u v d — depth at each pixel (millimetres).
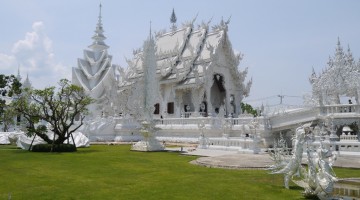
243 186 12070
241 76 54188
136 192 11094
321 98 30969
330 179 9875
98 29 68562
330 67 33625
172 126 41469
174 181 13117
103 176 14414
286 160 12031
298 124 31391
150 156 23250
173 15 72438
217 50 50906
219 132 37219
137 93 46875
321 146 11234
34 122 28609
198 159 19922
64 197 10367
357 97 31984
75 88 30266
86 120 48156
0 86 34188
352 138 33875
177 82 52531
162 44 62125
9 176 14398
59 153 25516
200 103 49688
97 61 65000
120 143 39781
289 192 11117
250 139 27000
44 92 28281
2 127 58125
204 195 10672
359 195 9898
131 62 60938
